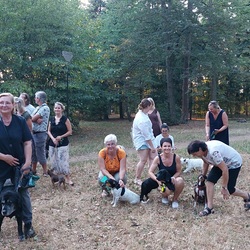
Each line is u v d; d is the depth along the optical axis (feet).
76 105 48.91
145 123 19.36
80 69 47.91
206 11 62.80
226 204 16.55
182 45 64.34
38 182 20.90
